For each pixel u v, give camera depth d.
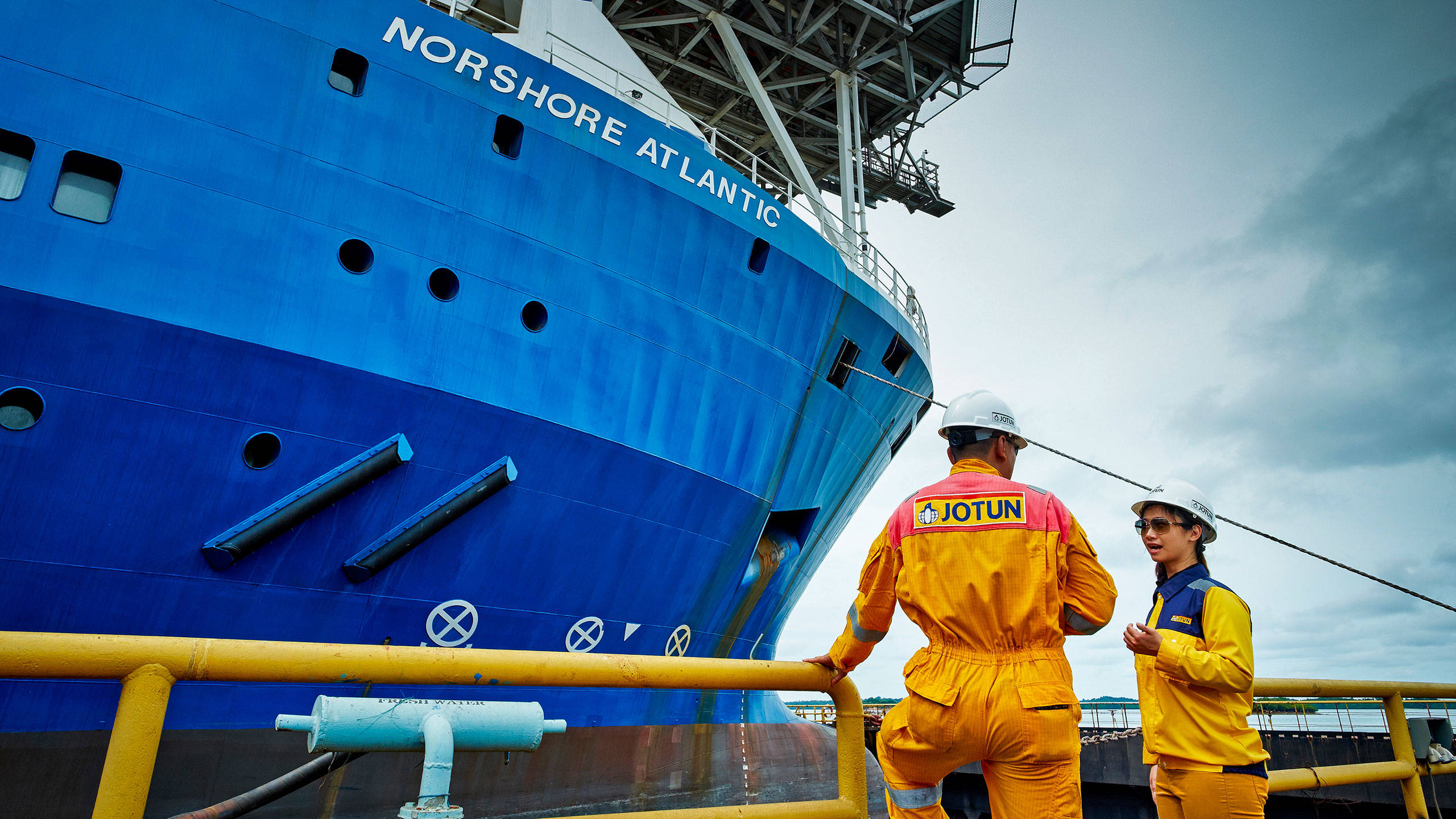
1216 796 3.34
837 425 13.59
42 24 7.52
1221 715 3.40
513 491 9.43
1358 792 16.58
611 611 10.45
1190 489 3.89
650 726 10.55
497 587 9.36
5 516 7.00
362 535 8.44
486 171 9.51
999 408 3.02
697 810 2.59
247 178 8.18
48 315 7.18
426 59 9.26
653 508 10.66
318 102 8.63
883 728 2.89
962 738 2.57
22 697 6.94
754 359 11.77
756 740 12.59
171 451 7.60
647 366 10.56
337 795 7.98
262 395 8.00
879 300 13.81
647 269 10.60
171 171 7.85
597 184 10.25
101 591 7.32
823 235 13.48
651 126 10.80
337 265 8.55
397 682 2.24
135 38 7.84
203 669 2.04
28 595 7.08
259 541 7.76
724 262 11.34
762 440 12.04
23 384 7.07
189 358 7.69
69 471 7.22
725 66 21.41
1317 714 17.72
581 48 11.34
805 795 12.86
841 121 18.81
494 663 2.35
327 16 8.77
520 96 9.80
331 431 8.32
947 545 2.69
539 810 9.15
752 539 12.28
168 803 7.17
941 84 21.16
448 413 8.95
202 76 8.09
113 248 7.52
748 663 2.81
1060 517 2.71
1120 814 21.00
